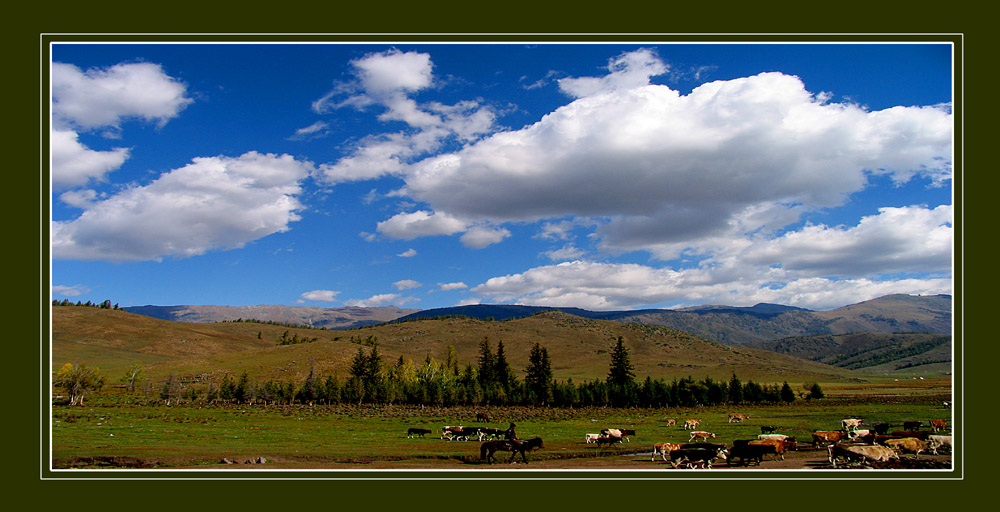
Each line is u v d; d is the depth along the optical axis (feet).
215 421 198.49
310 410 270.26
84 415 195.93
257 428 175.01
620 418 262.06
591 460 117.19
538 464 110.93
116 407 250.16
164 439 136.05
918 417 231.30
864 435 130.41
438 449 131.34
